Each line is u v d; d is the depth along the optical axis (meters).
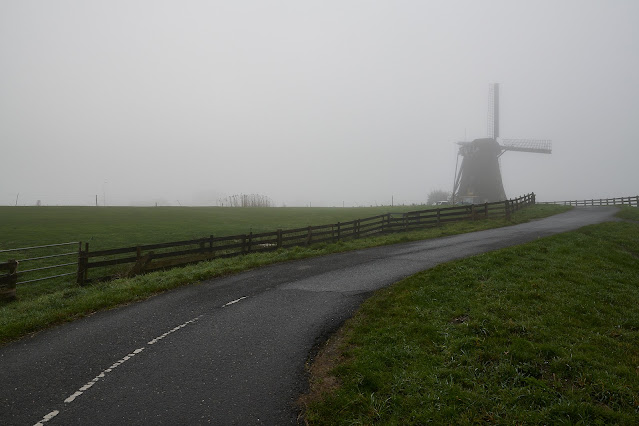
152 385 6.73
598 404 6.12
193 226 29.11
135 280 14.19
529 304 9.89
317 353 7.93
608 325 9.03
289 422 5.73
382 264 15.62
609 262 14.46
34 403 6.20
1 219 28.59
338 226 24.45
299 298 11.46
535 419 5.64
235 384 6.76
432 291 10.98
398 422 5.67
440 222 30.44
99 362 7.65
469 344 7.77
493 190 71.50
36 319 9.94
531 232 22.86
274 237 25.42
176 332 9.15
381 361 7.31
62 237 22.33
